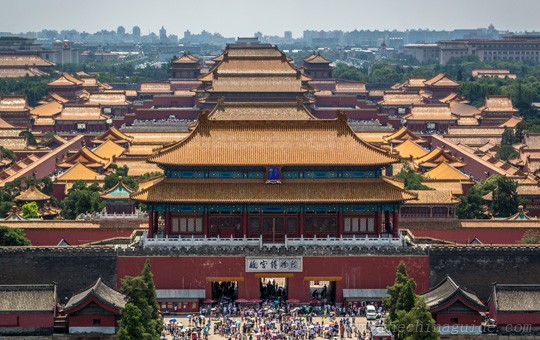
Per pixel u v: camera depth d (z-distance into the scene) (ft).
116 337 642.63
